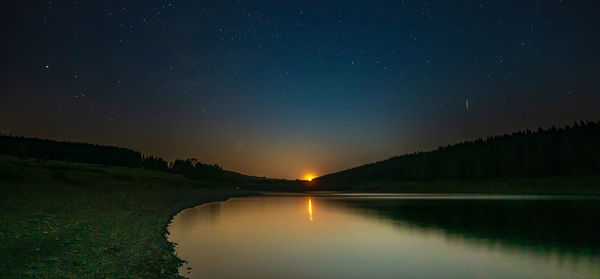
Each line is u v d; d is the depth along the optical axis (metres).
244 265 13.83
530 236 21.20
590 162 111.81
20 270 10.44
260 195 89.31
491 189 106.88
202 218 30.47
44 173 61.44
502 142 158.00
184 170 156.12
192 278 11.90
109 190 57.34
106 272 11.17
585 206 44.88
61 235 16.17
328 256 15.56
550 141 136.62
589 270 13.32
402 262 14.60
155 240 17.80
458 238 20.55
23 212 22.16
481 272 13.10
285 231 23.03
